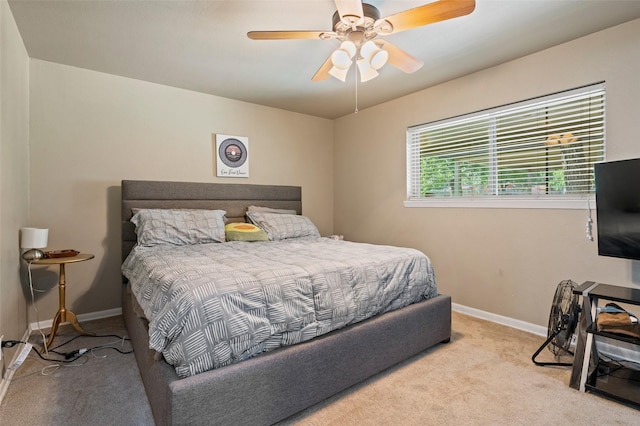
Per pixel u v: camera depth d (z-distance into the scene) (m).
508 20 2.16
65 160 2.90
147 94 3.28
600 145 2.36
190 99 3.53
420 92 3.54
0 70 1.85
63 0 1.95
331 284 1.87
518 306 2.80
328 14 2.09
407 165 3.71
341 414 1.66
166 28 2.27
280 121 4.21
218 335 1.42
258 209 3.80
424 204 3.53
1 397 1.75
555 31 2.32
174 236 2.87
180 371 1.35
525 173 2.80
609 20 2.17
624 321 1.85
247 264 1.94
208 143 3.66
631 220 2.00
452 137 3.32
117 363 2.16
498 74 2.88
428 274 2.45
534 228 2.70
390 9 2.06
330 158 4.73
